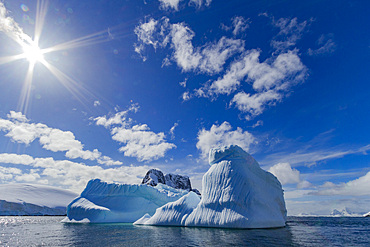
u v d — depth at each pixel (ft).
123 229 65.87
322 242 42.04
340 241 44.24
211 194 67.87
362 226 86.79
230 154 72.74
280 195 84.53
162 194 115.44
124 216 100.68
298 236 49.57
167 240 43.06
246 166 71.77
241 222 59.00
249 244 37.99
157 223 73.97
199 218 65.67
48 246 40.63
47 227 81.61
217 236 47.01
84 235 54.90
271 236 47.39
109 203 105.40
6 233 63.67
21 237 54.08
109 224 88.02
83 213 101.09
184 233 52.54
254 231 54.85
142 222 82.23
